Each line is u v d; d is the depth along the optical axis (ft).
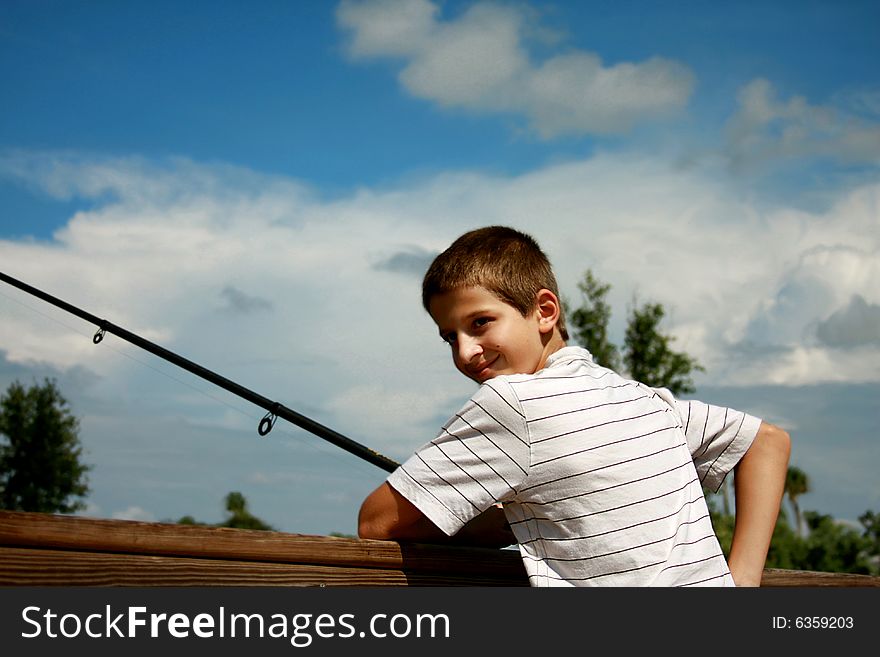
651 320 46.52
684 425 5.82
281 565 4.30
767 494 5.84
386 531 5.18
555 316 5.86
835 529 77.77
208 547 4.02
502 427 5.04
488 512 5.71
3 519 3.46
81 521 3.66
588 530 5.04
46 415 86.28
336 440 9.26
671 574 5.04
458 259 5.71
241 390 10.46
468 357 5.68
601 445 5.11
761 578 5.99
